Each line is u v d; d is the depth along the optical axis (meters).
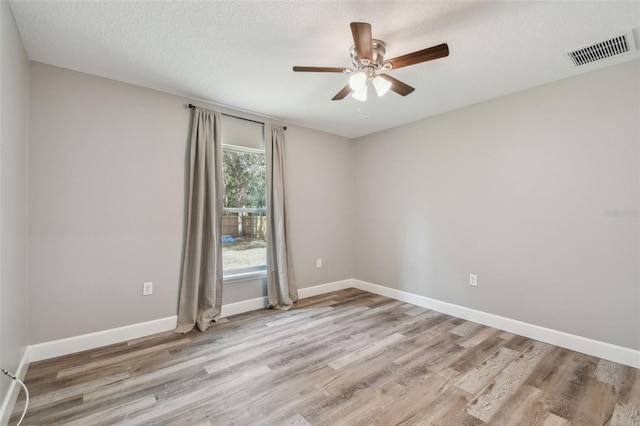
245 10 1.78
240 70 2.53
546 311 2.71
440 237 3.54
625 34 1.98
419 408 1.79
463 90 2.88
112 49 2.20
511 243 2.94
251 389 1.98
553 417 1.71
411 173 3.87
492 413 1.75
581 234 2.52
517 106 2.89
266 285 3.70
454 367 2.26
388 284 4.16
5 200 1.70
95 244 2.57
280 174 3.77
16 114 1.94
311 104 3.28
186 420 1.68
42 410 1.75
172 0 1.69
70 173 2.46
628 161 2.30
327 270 4.39
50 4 1.72
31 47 2.16
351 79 1.97
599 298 2.42
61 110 2.44
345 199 4.62
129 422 1.66
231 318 3.30
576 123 2.54
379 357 2.42
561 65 2.39
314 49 2.21
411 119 3.76
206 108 3.21
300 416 1.72
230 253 3.52
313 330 2.97
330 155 4.42
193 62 2.39
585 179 2.49
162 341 2.70
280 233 3.69
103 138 2.62
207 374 2.16
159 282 2.90
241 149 3.56
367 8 1.76
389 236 4.14
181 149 3.05
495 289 3.05
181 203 3.04
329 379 2.10
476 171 3.20
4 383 1.65
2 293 1.64
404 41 2.10
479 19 1.86
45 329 2.35
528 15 1.81
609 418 1.70
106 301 2.62
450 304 3.43
